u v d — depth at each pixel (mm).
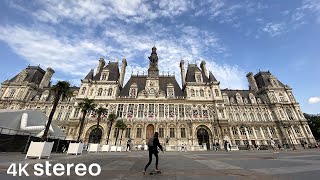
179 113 55875
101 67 68875
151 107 56375
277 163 11938
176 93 62625
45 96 65375
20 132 29625
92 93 58500
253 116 66625
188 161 14273
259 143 61500
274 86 71000
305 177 6863
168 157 19359
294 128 63312
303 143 59312
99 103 56312
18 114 29672
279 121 63719
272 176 7211
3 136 22234
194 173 8148
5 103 60312
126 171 8688
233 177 7125
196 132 53125
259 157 18078
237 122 64188
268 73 76875
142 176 7391
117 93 60531
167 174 7883
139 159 15695
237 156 20312
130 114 54531
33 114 31703
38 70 72938
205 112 56531
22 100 61344
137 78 67562
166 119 54188
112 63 70125
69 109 62406
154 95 58375
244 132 63031
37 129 30156
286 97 68938
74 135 51594
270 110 67625
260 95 72875
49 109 62750
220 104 57594
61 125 58438
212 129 53625
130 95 59188
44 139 25219
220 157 18891
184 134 52594
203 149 48719
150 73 63219
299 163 11617
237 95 71438
